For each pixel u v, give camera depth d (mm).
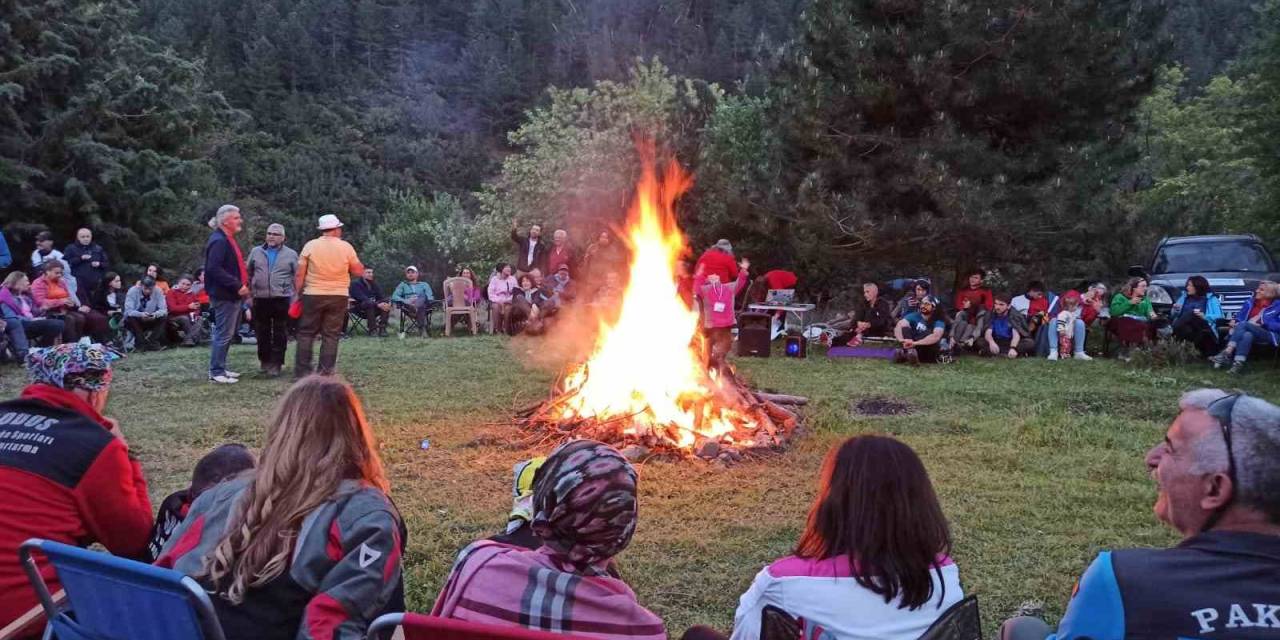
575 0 101062
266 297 11062
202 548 2885
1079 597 2203
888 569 2654
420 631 2338
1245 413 2170
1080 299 14281
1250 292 14195
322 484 2785
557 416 8297
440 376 11359
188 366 11992
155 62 24547
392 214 52531
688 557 5305
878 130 16062
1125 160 15750
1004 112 15734
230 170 66938
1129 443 8109
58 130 21844
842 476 2781
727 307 12070
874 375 11953
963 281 16922
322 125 81188
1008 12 14883
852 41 15625
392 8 95875
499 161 81688
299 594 2717
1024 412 9508
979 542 5586
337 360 12656
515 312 16297
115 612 2537
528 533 2916
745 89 23781
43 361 3516
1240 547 2094
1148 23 15641
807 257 17656
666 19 92312
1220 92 34812
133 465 3668
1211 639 2012
